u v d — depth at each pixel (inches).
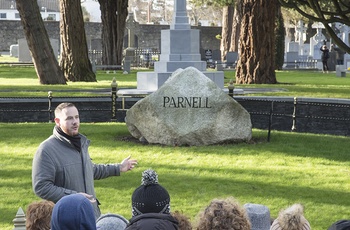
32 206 246.2
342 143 679.1
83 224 197.8
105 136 688.4
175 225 219.8
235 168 545.0
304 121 836.6
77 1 1407.5
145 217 218.2
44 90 1119.6
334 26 2346.2
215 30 3629.4
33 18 1246.3
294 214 234.8
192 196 458.6
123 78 1566.2
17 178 502.9
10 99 884.0
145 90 1053.2
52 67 1273.4
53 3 4904.0
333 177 523.8
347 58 2167.8
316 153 616.1
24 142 653.3
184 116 634.8
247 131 649.6
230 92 840.3
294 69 2242.9
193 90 635.5
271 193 470.9
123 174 521.0
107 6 2053.4
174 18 1094.4
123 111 865.5
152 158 578.6
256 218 264.2
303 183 502.6
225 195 462.3
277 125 853.8
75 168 298.7
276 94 1079.0
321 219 413.1
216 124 636.7
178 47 1089.4
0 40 3388.3
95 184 489.4
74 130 299.7
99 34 3499.0
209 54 2642.7
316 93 1109.1
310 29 3420.3
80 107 910.4
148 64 2329.0
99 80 1482.5
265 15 1376.7
